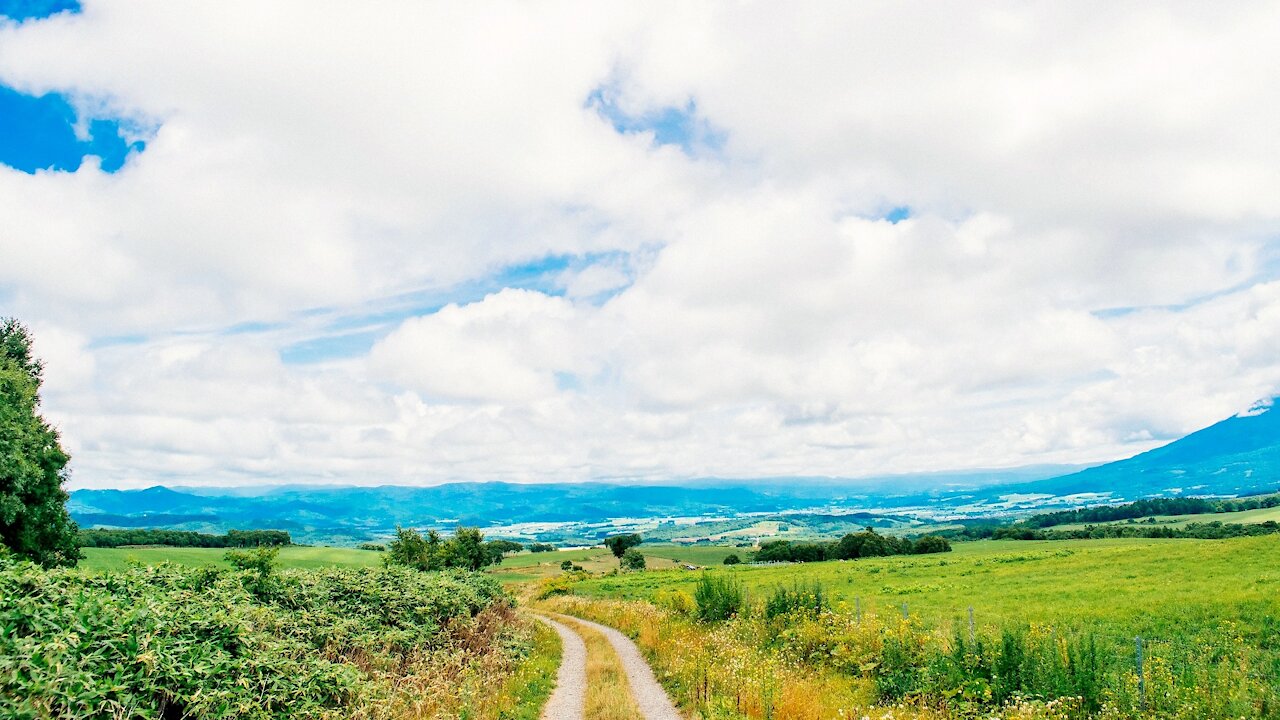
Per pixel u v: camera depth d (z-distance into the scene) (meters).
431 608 22.45
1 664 7.72
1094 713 13.85
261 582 16.89
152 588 13.04
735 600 30.05
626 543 160.88
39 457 32.75
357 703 12.59
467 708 14.61
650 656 23.80
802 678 17.86
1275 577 31.78
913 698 15.77
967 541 130.88
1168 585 33.47
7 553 11.84
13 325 39.66
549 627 35.22
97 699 8.50
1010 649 15.93
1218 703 13.97
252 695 10.80
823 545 129.62
